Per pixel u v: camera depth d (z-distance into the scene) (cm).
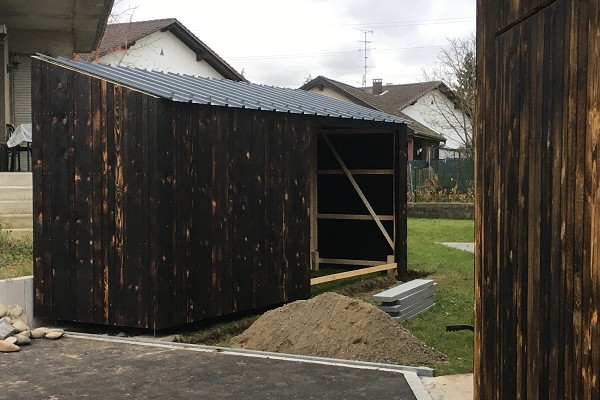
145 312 704
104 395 508
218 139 774
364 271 1095
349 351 639
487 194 379
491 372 368
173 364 595
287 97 1059
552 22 281
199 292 748
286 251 870
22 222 1115
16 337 659
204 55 3066
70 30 1736
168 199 710
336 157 1230
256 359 613
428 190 2664
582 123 251
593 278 241
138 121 707
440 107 4494
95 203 727
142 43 2728
